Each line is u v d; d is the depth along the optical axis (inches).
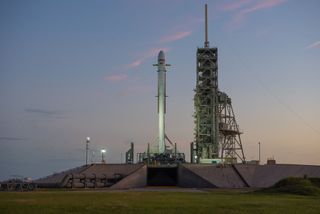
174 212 2015.3
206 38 6259.8
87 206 2293.3
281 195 3292.3
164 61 6402.6
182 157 6181.1
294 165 5605.3
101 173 5502.0
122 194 3481.8
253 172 5408.5
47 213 1968.5
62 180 5022.1
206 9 6328.7
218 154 6087.6
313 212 2058.3
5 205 2342.5
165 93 6378.0
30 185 4552.2
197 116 6127.0
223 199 2861.7
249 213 1996.8
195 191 4131.4
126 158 6412.4
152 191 4136.3
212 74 6131.9
